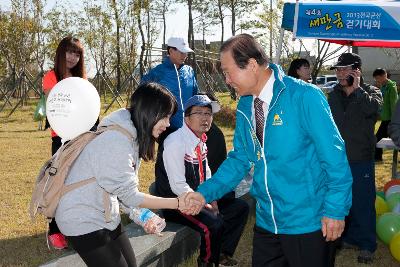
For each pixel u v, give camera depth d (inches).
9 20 1163.3
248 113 104.7
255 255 110.7
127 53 1066.7
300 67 193.2
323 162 95.7
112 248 100.5
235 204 171.3
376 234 193.9
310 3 191.0
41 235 198.4
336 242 106.3
